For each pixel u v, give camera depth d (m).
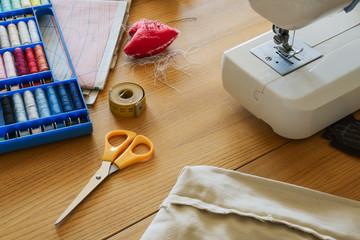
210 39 1.16
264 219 0.72
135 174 0.84
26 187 0.81
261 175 0.85
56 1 1.21
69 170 0.85
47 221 0.76
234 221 0.72
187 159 0.87
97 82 1.01
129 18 1.21
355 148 0.88
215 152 0.89
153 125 0.94
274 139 0.92
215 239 0.70
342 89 0.84
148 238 0.69
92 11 1.19
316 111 0.81
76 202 0.77
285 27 0.79
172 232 0.70
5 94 0.94
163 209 0.74
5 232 0.74
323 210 0.75
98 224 0.76
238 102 0.99
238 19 1.22
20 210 0.77
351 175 0.84
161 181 0.83
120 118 0.95
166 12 1.23
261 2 0.75
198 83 1.04
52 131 0.86
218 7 1.26
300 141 0.91
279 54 0.88
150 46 1.06
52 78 0.99
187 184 0.77
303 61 0.87
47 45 1.09
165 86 1.03
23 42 1.06
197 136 0.92
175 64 1.08
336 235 0.70
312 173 0.85
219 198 0.75
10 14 1.13
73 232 0.74
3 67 1.00
